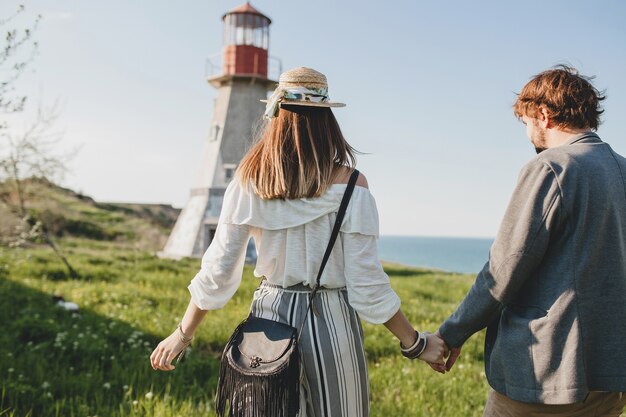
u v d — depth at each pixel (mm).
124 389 4621
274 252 2303
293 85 2311
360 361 2318
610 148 2379
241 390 2174
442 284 15742
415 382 5188
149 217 60438
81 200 54250
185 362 5527
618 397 2256
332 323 2264
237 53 29375
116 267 15039
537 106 2482
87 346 5828
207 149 29766
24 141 13188
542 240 2215
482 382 5312
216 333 6945
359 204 2246
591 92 2424
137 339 6496
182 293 10820
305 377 2238
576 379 2121
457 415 4406
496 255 2320
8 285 10211
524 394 2234
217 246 2326
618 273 2191
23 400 4262
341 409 2223
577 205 2193
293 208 2264
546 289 2232
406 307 10086
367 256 2238
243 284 12016
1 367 4918
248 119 29234
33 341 6191
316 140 2297
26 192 14648
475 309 2396
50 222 33500
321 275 2262
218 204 28172
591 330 2156
